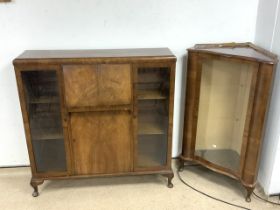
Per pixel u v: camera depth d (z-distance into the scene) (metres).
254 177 1.94
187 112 2.13
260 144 1.86
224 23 2.15
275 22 1.87
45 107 1.93
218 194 2.11
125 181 2.25
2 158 2.35
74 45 2.09
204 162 2.18
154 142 2.14
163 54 1.86
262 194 2.10
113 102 1.86
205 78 2.04
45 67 1.74
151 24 2.10
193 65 2.00
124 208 1.97
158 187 2.19
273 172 1.98
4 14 1.95
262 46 2.07
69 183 2.23
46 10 1.97
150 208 1.97
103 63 1.76
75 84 1.79
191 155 2.25
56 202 2.03
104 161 2.03
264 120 1.81
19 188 2.17
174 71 1.85
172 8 2.07
